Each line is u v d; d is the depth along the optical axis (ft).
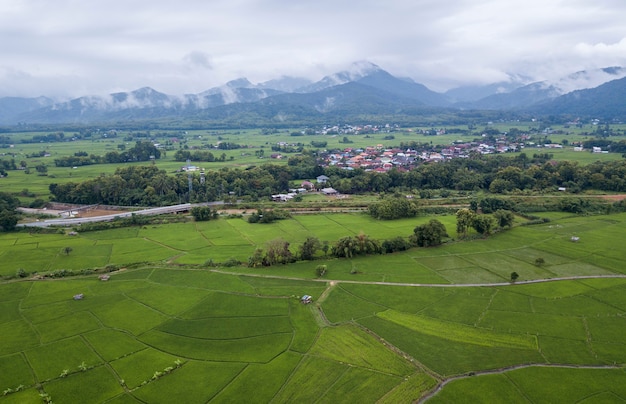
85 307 427.74
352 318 403.13
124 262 550.36
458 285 470.80
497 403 286.66
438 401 289.12
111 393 301.63
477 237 634.43
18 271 503.20
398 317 403.13
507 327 381.81
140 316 409.90
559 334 369.09
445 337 368.07
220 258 563.89
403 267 525.34
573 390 297.94
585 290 452.76
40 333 380.58
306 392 300.40
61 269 523.29
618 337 362.33
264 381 313.12
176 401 293.23
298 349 353.72
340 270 518.78
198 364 335.26
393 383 308.40
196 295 453.17
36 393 301.43
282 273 511.40
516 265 526.57
